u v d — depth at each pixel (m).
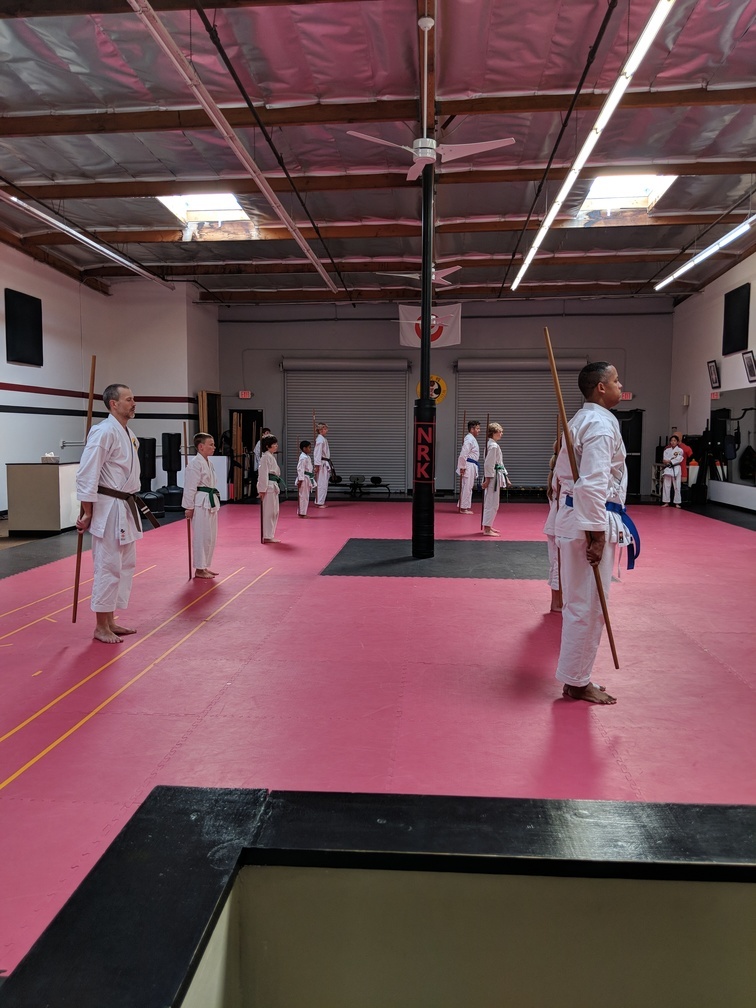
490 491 9.34
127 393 4.48
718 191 9.41
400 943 1.67
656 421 16.11
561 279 14.34
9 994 1.25
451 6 5.34
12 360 11.05
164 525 10.54
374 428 16.64
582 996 1.67
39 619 5.14
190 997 1.34
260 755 2.94
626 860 1.57
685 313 15.24
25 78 6.46
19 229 10.92
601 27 5.23
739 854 1.61
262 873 1.67
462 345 16.38
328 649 4.42
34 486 9.28
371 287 14.84
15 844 2.28
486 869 1.59
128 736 3.13
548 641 4.59
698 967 1.64
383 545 8.53
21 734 3.16
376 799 1.88
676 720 3.31
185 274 13.35
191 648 4.44
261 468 8.62
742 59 6.11
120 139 7.71
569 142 7.77
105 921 1.43
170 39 4.84
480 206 9.88
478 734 3.14
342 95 6.67
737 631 4.82
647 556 7.89
